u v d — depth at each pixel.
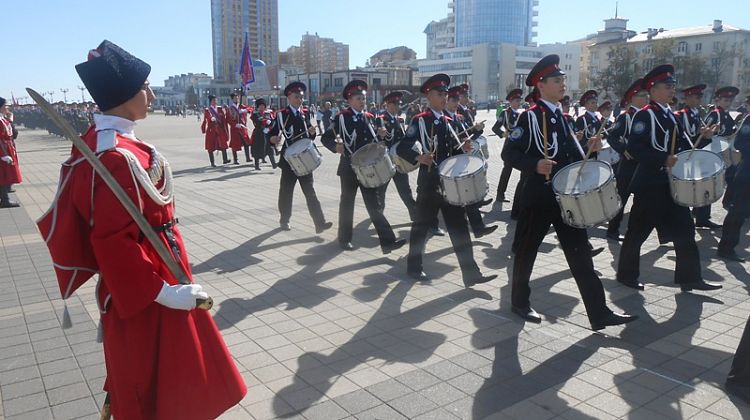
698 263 5.74
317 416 3.60
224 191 12.59
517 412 3.63
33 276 6.45
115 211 2.32
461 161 6.06
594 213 4.56
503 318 5.22
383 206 9.22
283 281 6.30
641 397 3.80
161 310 2.50
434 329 4.98
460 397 3.83
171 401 2.50
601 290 4.79
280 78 74.62
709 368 4.20
